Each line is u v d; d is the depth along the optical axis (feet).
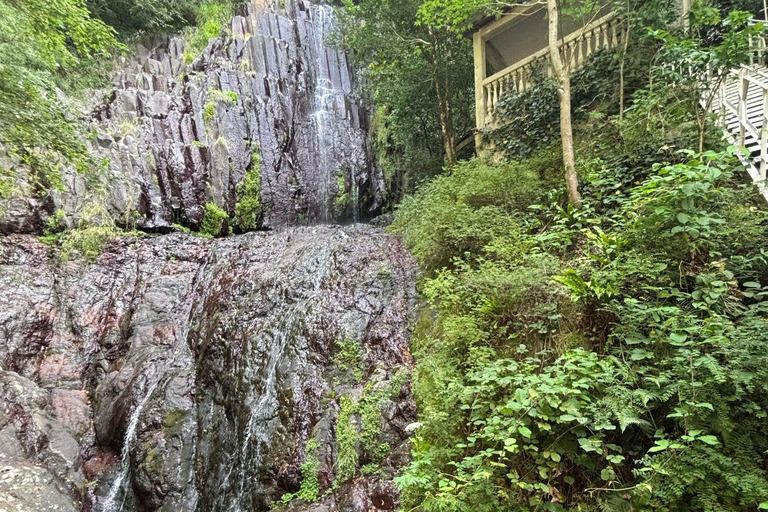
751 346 9.28
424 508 11.07
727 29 20.81
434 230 19.94
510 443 9.82
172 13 56.29
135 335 27.81
